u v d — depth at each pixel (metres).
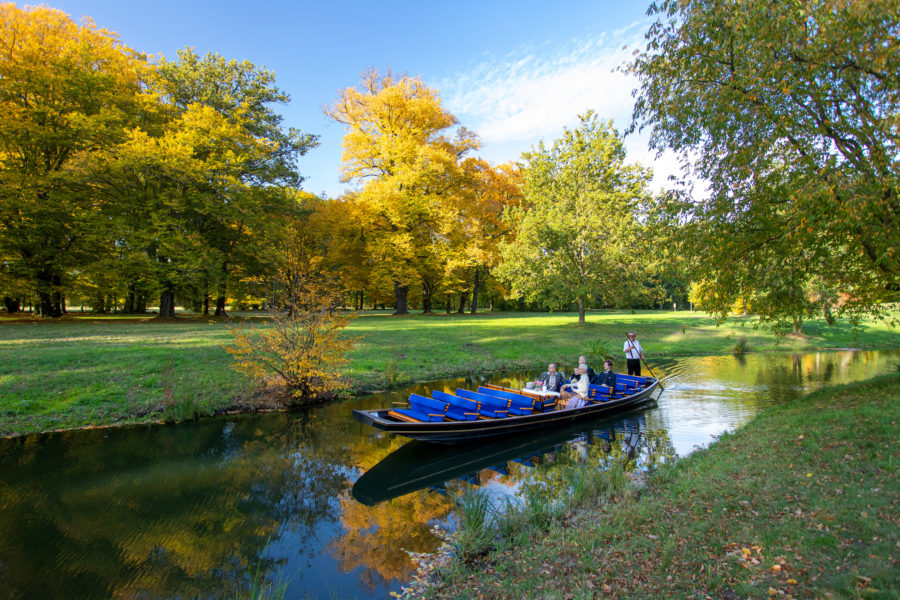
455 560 4.43
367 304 69.62
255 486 6.67
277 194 30.36
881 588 2.90
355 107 33.19
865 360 17.23
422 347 18.00
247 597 4.07
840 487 4.39
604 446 8.27
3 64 21.95
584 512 5.26
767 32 6.62
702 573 3.46
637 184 25.97
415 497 6.28
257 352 11.50
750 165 7.63
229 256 29.69
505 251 26.89
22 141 22.50
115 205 24.75
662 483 5.87
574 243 24.75
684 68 8.10
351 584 4.24
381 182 31.08
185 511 5.86
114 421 9.45
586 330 25.38
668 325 28.45
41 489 6.48
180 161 23.48
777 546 3.63
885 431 5.53
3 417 9.02
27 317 25.30
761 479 4.99
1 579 4.39
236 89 31.69
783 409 8.41
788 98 7.20
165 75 29.28
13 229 22.17
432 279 40.28
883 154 6.83
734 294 9.41
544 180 26.56
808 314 10.20
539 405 9.54
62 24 24.80
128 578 4.42
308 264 12.30
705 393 12.01
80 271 25.44
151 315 33.06
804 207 6.44
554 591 3.52
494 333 23.12
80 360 12.23
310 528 5.43
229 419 10.03
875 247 7.27
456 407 8.41
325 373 11.10
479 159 36.59
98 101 24.98
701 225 8.80
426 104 31.42
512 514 5.20
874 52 6.32
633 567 3.72
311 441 8.73
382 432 9.30
